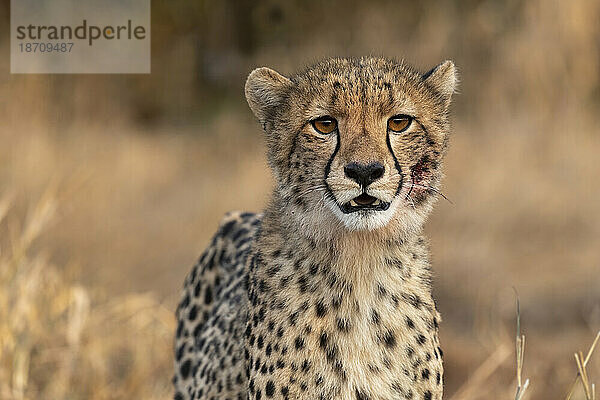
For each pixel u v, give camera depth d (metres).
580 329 11.40
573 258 13.21
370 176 5.39
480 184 14.97
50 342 8.66
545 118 17.52
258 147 18.62
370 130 5.52
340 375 5.45
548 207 14.36
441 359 5.85
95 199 14.92
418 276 5.69
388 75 5.79
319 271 5.53
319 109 5.62
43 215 9.36
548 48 18.45
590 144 16.50
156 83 21.55
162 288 12.66
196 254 13.86
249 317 5.88
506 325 11.57
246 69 21.83
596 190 14.88
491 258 13.30
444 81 6.12
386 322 5.52
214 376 6.46
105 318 9.34
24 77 18.59
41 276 8.94
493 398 9.79
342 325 5.48
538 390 9.97
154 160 17.72
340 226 5.53
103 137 18.64
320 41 20.81
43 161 15.87
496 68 18.88
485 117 18.27
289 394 5.48
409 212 5.70
